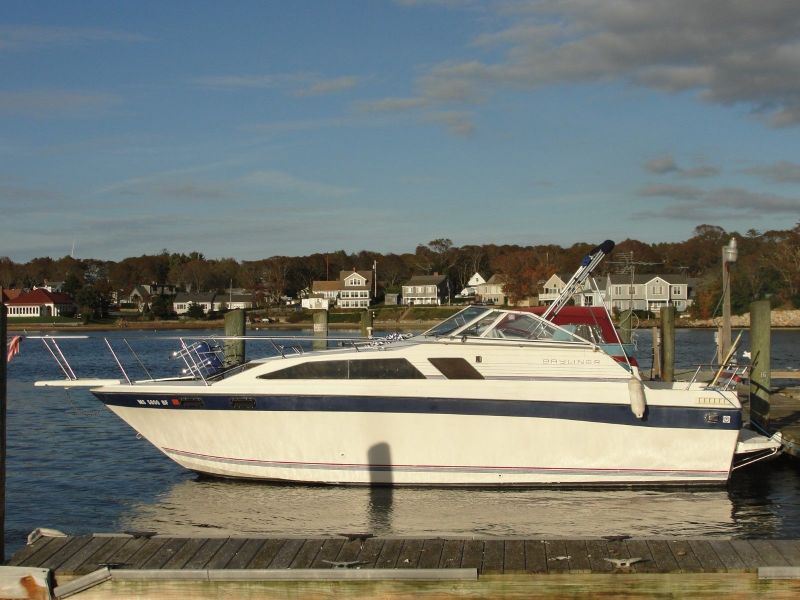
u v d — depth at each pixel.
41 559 8.42
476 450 13.07
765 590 7.83
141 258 142.38
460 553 8.39
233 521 11.99
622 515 12.12
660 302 89.81
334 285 111.31
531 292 96.88
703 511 12.37
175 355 14.60
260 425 13.40
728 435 13.08
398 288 118.31
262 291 119.00
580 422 13.00
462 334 13.52
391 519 11.92
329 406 13.11
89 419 21.34
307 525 11.74
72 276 111.75
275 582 7.97
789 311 80.31
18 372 38.09
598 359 13.37
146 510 12.70
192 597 8.02
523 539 8.77
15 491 13.95
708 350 49.22
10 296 106.56
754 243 96.31
